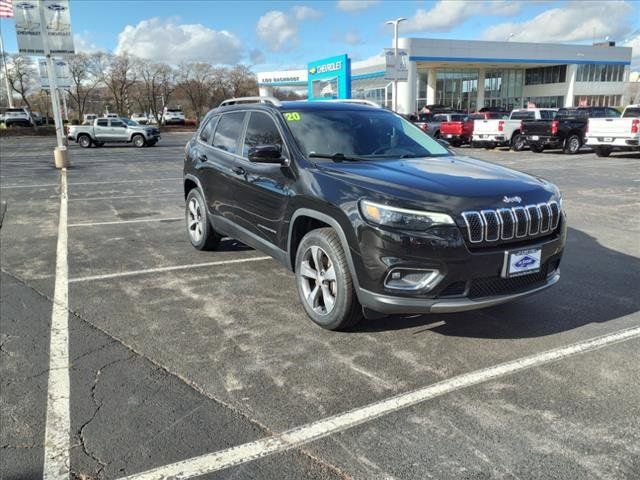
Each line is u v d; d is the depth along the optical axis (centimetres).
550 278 412
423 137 538
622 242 705
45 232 798
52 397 329
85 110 7056
